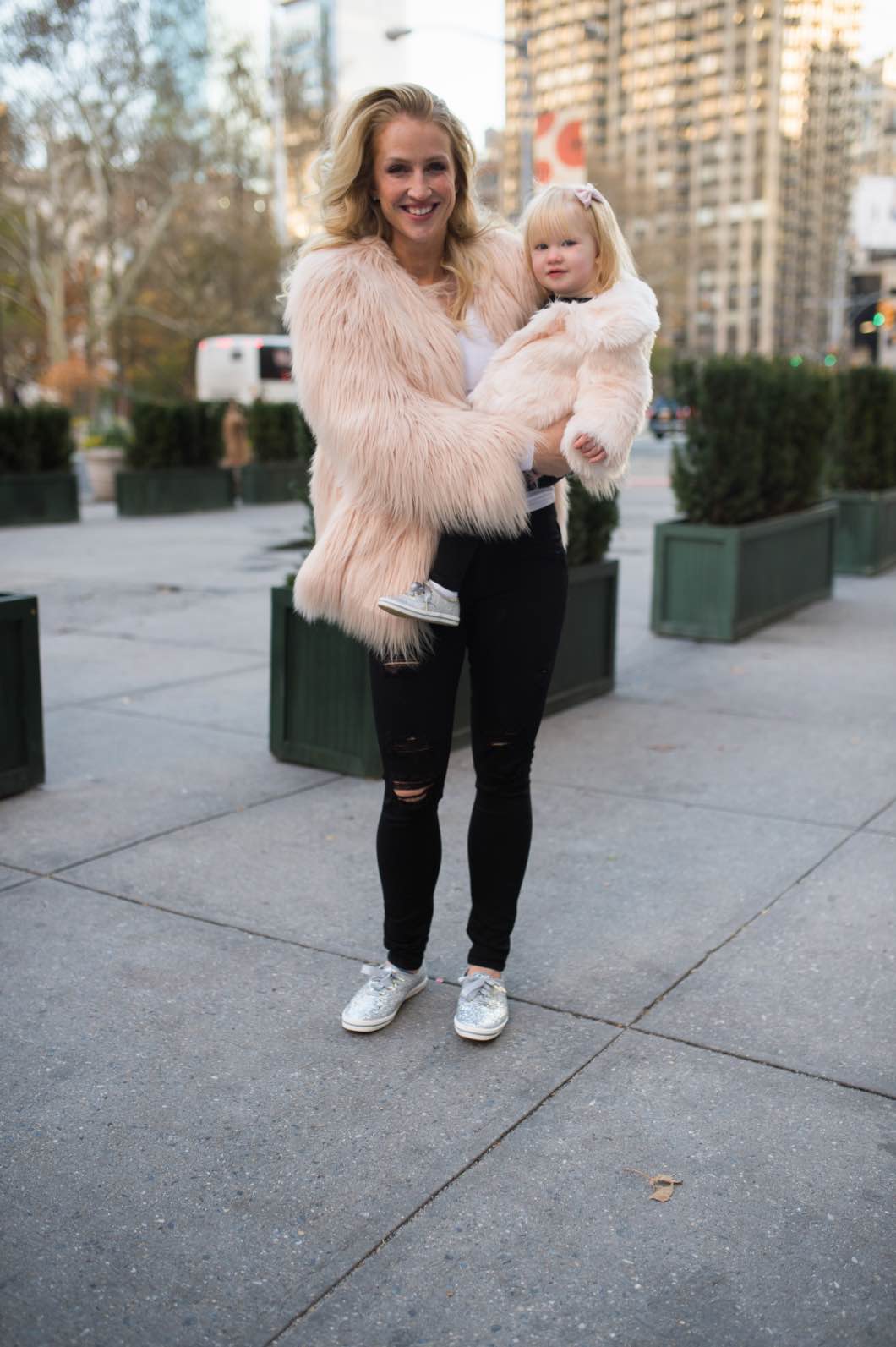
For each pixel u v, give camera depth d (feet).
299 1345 6.18
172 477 54.13
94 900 11.87
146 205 123.34
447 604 8.27
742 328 464.65
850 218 481.05
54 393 138.21
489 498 7.97
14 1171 7.62
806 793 15.07
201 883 12.30
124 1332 6.27
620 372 8.18
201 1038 9.25
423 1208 7.25
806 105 465.47
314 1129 8.07
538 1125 8.09
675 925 11.25
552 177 58.08
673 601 24.82
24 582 33.53
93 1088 8.57
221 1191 7.43
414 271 8.73
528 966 10.43
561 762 16.49
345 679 15.62
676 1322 6.32
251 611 28.73
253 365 117.50
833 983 10.05
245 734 17.99
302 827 13.93
